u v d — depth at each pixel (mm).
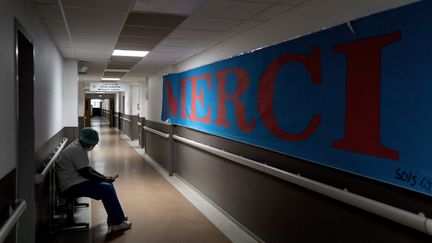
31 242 2869
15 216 1830
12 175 2072
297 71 2863
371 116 2111
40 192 3355
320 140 2588
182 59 6566
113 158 9750
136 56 6242
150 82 9992
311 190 2758
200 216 4566
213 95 4762
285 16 3172
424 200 1817
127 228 4082
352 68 2268
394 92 1950
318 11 2705
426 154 1763
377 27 2068
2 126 1842
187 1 3047
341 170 2391
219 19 3498
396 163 1938
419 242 1878
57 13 3225
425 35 1771
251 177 3828
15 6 2186
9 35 2016
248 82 3717
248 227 3926
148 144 10172
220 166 4734
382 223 2123
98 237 3863
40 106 3242
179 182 6602
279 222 3277
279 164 3217
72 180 3908
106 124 26109
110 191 3998
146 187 6199
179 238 3828
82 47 5129
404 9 1888
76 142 4188
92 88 13906
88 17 3391
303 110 2787
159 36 4438
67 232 4008
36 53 3053
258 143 3518
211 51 5129
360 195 2246
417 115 1812
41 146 3283
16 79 2184
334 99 2438
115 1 2904
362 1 2254
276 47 3172
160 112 8477
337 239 2518
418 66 1808
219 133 4539
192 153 6031
